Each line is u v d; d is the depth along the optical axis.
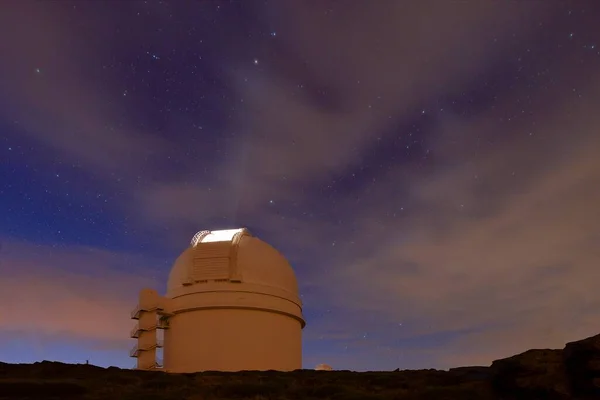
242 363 36.19
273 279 38.81
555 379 20.28
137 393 20.16
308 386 23.14
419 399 20.23
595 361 19.62
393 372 27.02
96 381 22.34
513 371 21.34
